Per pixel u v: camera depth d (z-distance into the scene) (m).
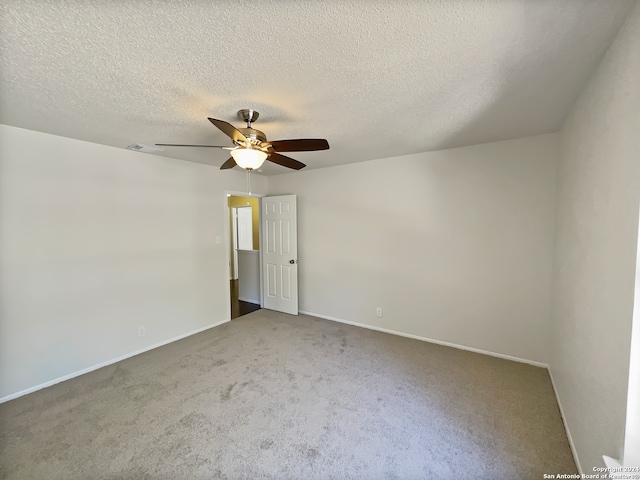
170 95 1.83
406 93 1.84
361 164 3.89
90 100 1.90
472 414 2.13
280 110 2.08
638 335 1.08
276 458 1.74
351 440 1.88
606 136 1.39
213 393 2.41
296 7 1.09
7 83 1.67
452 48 1.37
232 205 7.33
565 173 2.29
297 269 4.59
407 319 3.63
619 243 1.22
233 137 1.94
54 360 2.61
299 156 3.58
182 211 3.68
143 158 3.27
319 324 4.12
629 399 1.11
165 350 3.29
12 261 2.38
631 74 1.13
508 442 1.86
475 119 2.31
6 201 2.35
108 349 2.99
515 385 2.51
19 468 1.67
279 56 1.43
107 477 1.61
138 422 2.05
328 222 4.26
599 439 1.37
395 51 1.39
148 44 1.32
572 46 1.35
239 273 5.65
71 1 1.04
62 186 2.65
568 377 1.98
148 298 3.34
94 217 2.88
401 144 3.03
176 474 1.63
